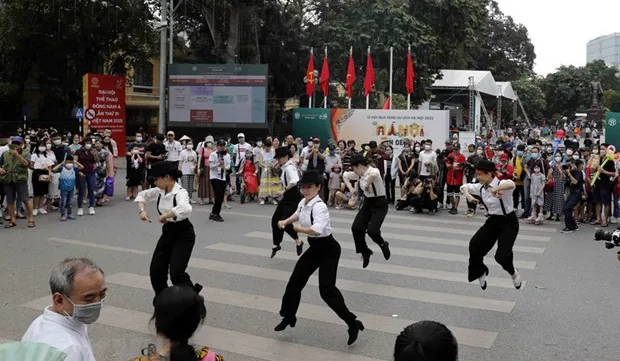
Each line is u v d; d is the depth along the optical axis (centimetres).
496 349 618
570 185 1326
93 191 1446
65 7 3278
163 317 290
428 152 1593
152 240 1140
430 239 1205
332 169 1662
